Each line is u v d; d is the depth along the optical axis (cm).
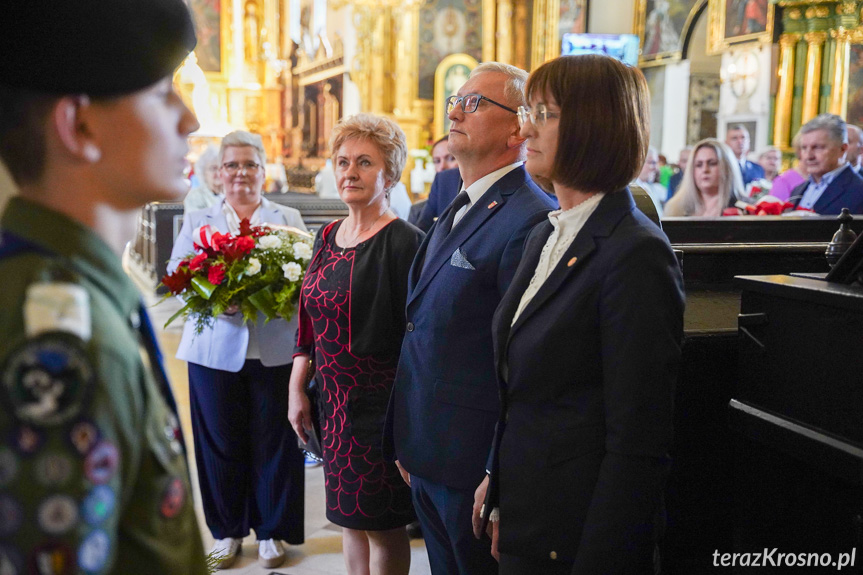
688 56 1502
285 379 283
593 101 137
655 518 131
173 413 83
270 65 1573
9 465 59
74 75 69
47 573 60
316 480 380
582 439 135
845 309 157
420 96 1551
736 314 254
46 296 64
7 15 67
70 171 73
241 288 259
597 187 140
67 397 61
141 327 83
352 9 1462
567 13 1585
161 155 77
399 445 188
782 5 1323
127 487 68
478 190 186
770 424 177
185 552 75
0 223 71
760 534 198
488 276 174
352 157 224
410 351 188
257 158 307
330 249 235
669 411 129
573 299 134
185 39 78
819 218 315
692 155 455
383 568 233
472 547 175
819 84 1328
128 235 81
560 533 135
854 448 154
